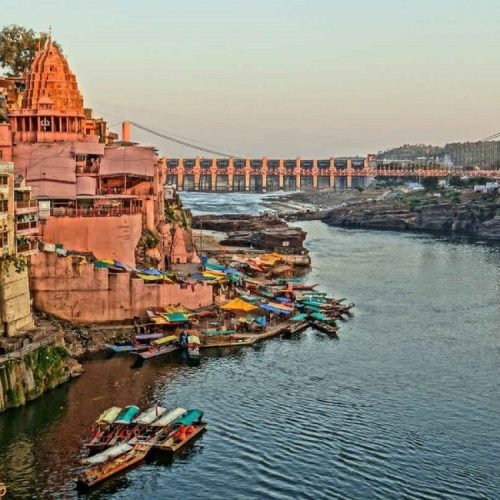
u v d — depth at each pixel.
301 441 69.12
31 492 59.53
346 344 100.19
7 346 75.56
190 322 99.75
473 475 63.62
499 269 167.75
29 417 72.69
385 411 76.56
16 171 115.69
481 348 99.94
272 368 89.06
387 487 61.41
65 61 129.00
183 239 146.75
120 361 89.69
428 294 135.75
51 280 96.25
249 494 60.12
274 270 150.50
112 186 124.62
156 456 65.75
